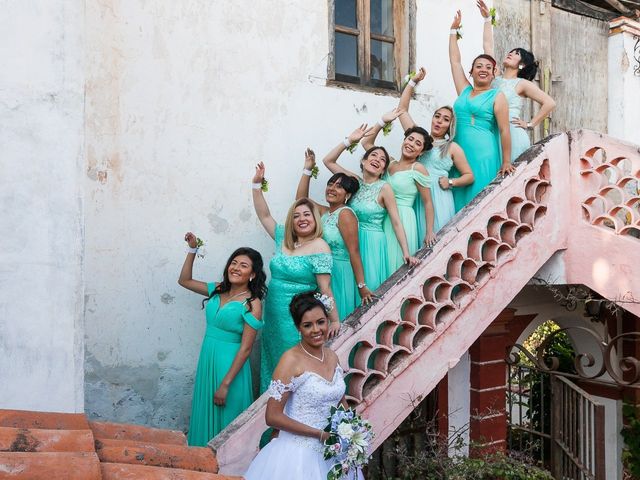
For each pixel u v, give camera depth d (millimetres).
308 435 3756
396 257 5363
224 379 4820
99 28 5277
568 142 5844
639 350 7992
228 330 4977
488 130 5699
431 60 7176
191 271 5352
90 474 2586
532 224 5562
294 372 3791
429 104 7148
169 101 5574
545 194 5695
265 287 5160
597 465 6199
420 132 5332
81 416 3434
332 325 4539
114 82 5340
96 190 5246
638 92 9094
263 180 5586
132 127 5410
